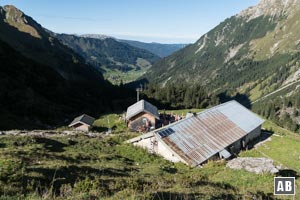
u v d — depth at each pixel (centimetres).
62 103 10319
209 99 16000
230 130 5838
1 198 1439
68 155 3325
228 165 3192
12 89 8794
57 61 19950
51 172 2122
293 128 19912
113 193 1700
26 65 11456
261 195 2002
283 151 5850
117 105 12812
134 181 2023
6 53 11169
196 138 4928
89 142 4481
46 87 10762
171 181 2228
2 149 3161
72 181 1989
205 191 1912
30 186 1700
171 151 4334
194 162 4169
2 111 7069
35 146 3725
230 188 2252
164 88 15775
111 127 7512
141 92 15750
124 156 4100
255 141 6625
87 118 7275
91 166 2736
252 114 7250
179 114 9175
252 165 3080
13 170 2002
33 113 7794
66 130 6775
